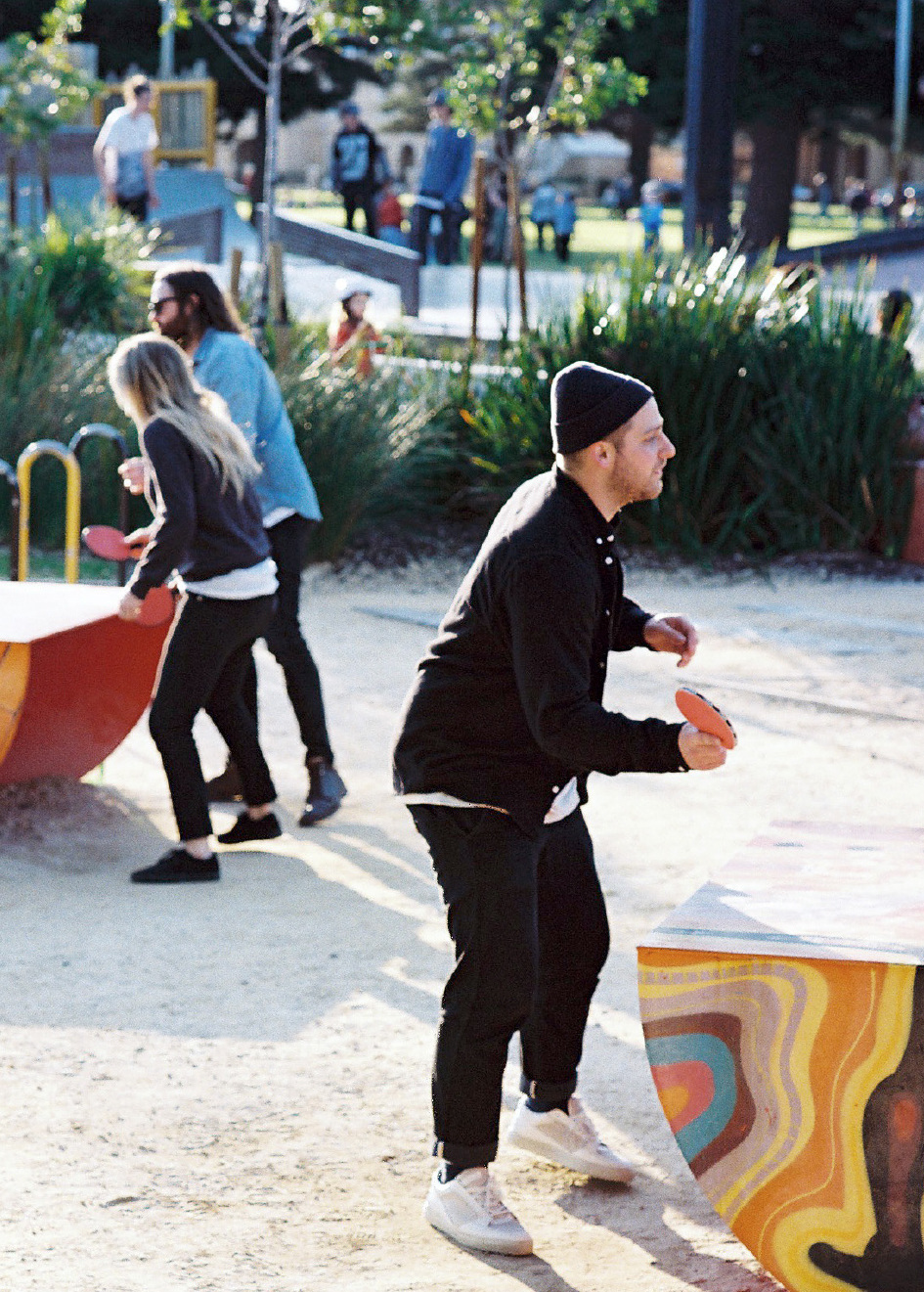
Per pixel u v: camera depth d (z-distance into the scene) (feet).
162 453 18.76
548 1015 13.23
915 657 31.89
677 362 41.52
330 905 19.43
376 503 41.39
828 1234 10.87
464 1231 12.19
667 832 22.25
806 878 12.53
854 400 41.65
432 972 17.37
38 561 39.60
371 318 58.65
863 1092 10.68
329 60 138.41
